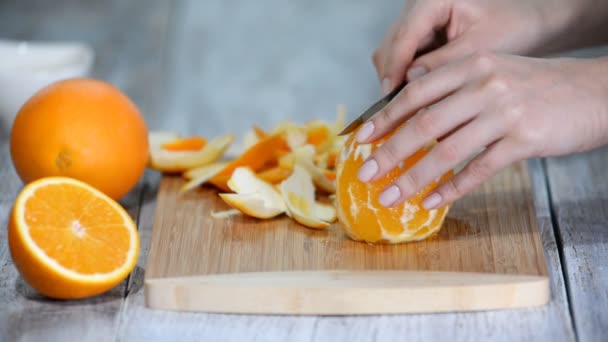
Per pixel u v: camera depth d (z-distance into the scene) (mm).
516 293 760
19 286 790
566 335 737
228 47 1591
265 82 1440
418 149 769
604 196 908
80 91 851
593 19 953
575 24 945
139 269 812
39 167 840
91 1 1521
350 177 800
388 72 908
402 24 902
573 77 778
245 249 806
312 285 760
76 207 774
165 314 765
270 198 855
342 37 1657
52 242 753
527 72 773
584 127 770
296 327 751
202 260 791
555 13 934
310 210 855
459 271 774
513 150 762
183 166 928
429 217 799
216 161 949
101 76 1242
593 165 963
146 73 1251
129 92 1203
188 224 846
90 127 839
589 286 785
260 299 761
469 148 759
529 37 924
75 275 750
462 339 736
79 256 758
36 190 765
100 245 768
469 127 759
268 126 1281
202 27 1675
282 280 767
